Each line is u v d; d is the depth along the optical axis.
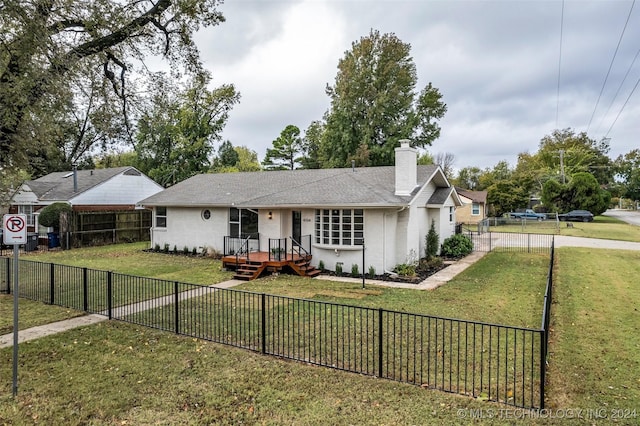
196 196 19.66
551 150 60.28
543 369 4.62
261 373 5.80
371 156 36.38
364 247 13.62
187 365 6.12
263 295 6.61
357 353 6.60
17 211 25.06
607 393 5.11
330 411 4.70
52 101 8.85
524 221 33.34
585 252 18.91
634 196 67.31
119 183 26.52
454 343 7.05
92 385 5.48
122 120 12.45
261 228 16.25
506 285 11.99
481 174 70.19
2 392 5.30
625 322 8.20
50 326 8.21
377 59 37.09
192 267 15.56
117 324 8.29
